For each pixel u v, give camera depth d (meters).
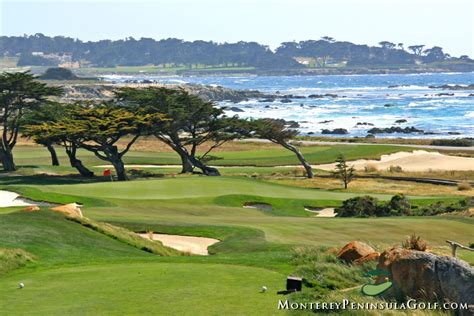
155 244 33.84
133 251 30.58
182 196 57.53
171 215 46.56
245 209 52.94
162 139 90.56
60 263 25.19
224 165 103.75
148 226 39.41
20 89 89.12
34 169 89.44
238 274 21.19
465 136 153.00
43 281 21.05
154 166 101.19
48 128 78.69
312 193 64.44
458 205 59.41
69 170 91.12
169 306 17.06
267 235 36.53
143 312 16.59
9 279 21.83
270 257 25.33
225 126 90.56
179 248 35.56
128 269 22.73
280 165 104.38
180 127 90.06
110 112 81.38
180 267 22.81
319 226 40.41
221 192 60.31
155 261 25.17
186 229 38.78
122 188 60.75
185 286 19.33
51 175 83.88
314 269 21.19
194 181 64.88
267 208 57.06
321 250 25.62
